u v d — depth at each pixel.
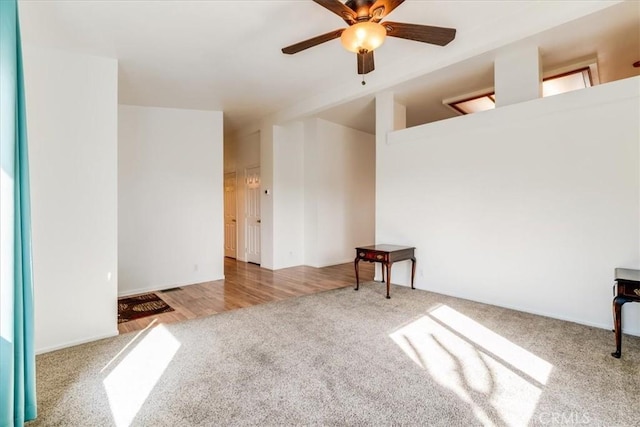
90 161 2.81
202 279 4.93
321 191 6.04
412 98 4.52
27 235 1.70
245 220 6.86
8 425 1.48
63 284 2.64
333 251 6.28
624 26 2.71
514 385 1.94
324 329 2.87
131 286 4.37
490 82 3.90
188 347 2.54
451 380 2.00
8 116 1.49
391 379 2.02
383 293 4.06
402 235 4.37
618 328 2.26
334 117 5.62
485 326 2.88
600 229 2.79
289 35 2.88
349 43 2.24
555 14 2.62
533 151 3.15
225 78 3.82
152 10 2.44
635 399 1.77
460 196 3.75
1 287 1.46
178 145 4.77
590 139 2.82
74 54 2.82
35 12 2.36
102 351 2.50
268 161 5.89
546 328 2.81
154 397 1.86
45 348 2.54
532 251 3.19
